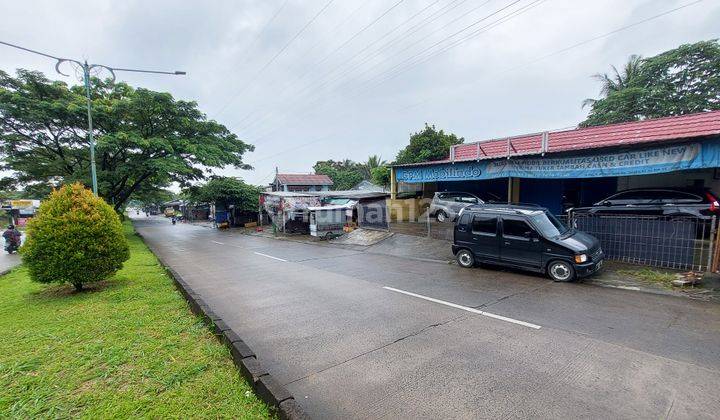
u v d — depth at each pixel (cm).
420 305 589
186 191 2777
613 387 323
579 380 336
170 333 448
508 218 795
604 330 460
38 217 705
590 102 2808
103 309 564
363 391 325
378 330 479
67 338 439
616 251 840
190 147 2161
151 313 535
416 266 937
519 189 1523
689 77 2283
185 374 341
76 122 1945
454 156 1752
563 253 708
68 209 723
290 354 409
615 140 1212
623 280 704
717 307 540
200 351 394
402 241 1299
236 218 3116
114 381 331
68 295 689
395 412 291
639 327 468
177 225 3919
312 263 1054
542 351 401
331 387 333
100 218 743
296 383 342
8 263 1420
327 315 549
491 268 859
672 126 1119
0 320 529
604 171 983
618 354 389
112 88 2330
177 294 653
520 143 1488
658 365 362
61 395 308
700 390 314
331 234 1727
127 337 437
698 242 718
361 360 389
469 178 1338
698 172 1173
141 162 2120
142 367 356
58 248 684
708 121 1048
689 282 638
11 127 1888
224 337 415
